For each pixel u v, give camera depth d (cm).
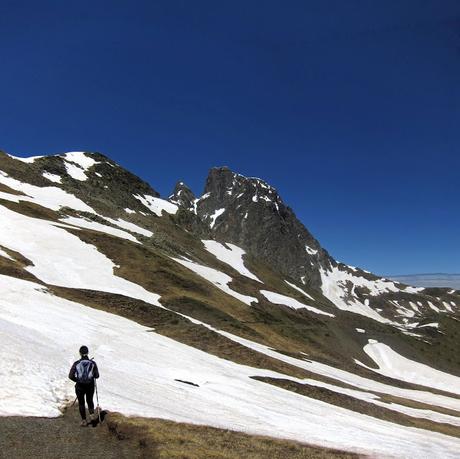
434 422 5497
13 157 14012
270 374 4997
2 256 6088
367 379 9119
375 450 2616
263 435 2312
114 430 1778
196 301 7550
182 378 3503
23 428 1608
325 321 13750
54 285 5934
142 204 16612
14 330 2920
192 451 1667
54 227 8488
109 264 7756
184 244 14838
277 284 16362
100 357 3198
